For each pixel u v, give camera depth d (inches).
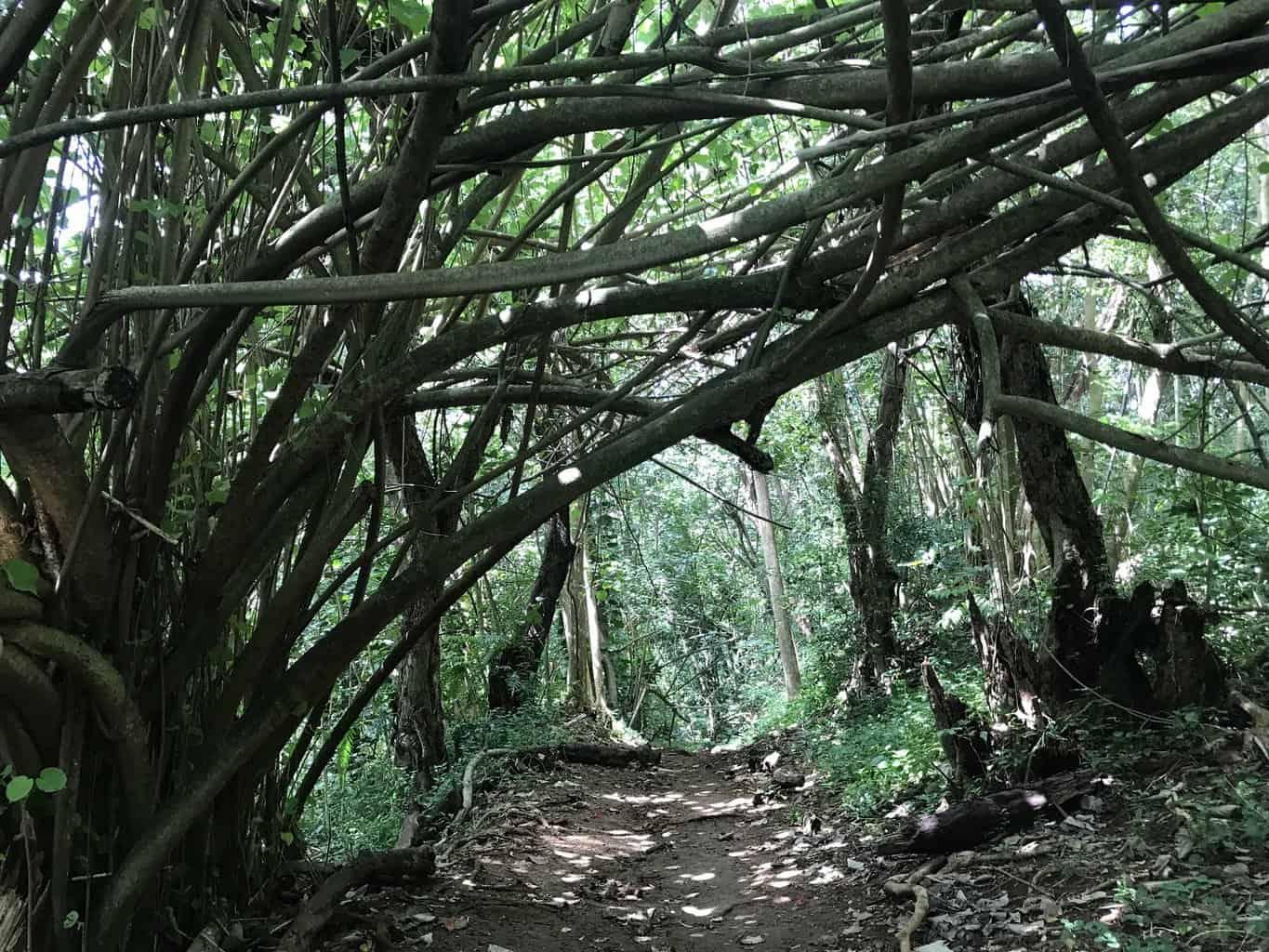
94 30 117.0
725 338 183.8
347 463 153.0
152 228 137.9
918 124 101.8
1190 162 137.7
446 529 253.8
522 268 106.1
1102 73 104.5
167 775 150.3
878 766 301.0
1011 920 176.9
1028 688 251.9
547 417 269.9
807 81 126.3
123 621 133.3
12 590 118.0
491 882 230.4
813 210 109.0
